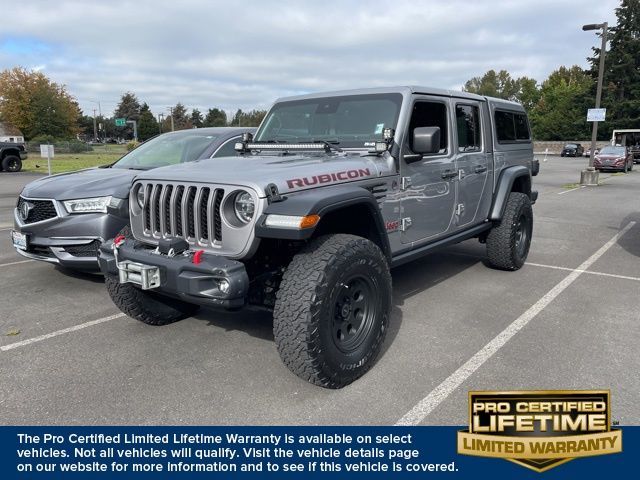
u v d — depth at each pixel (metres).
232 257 3.30
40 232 5.54
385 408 3.22
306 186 3.41
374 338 3.59
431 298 5.34
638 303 5.16
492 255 6.21
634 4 57.19
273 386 3.51
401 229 4.36
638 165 34.91
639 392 3.35
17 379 3.64
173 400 3.35
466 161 5.26
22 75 68.81
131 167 6.45
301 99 4.97
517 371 3.66
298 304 3.12
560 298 5.33
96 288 5.76
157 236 3.69
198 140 6.66
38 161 37.12
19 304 5.23
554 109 70.69
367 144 4.27
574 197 14.92
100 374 3.71
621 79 58.19
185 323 4.69
